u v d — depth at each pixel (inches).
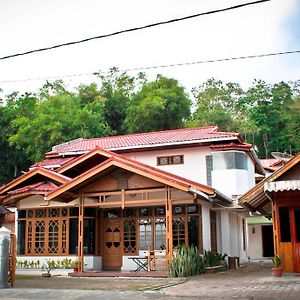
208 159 872.3
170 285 514.6
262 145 2062.0
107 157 775.1
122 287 501.0
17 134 1429.6
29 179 802.2
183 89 1688.0
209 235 763.4
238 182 847.7
